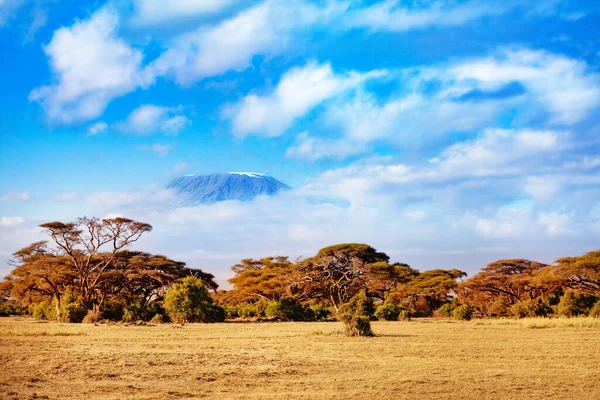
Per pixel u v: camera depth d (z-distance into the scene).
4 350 23.34
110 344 27.00
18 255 63.78
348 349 24.73
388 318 55.28
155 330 38.31
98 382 15.82
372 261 72.12
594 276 61.94
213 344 27.38
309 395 13.99
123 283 67.31
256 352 23.56
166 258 70.88
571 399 13.44
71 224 59.12
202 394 14.18
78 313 52.22
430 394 14.05
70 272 61.94
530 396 13.80
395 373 17.53
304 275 70.12
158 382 15.95
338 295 70.88
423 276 83.56
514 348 24.97
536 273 72.12
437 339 29.95
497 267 76.12
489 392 14.28
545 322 42.56
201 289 54.19
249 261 84.75
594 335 32.44
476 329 38.72
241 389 14.96
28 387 14.80
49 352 22.64
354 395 13.95
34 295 68.31
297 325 46.75
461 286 75.44
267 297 74.88
